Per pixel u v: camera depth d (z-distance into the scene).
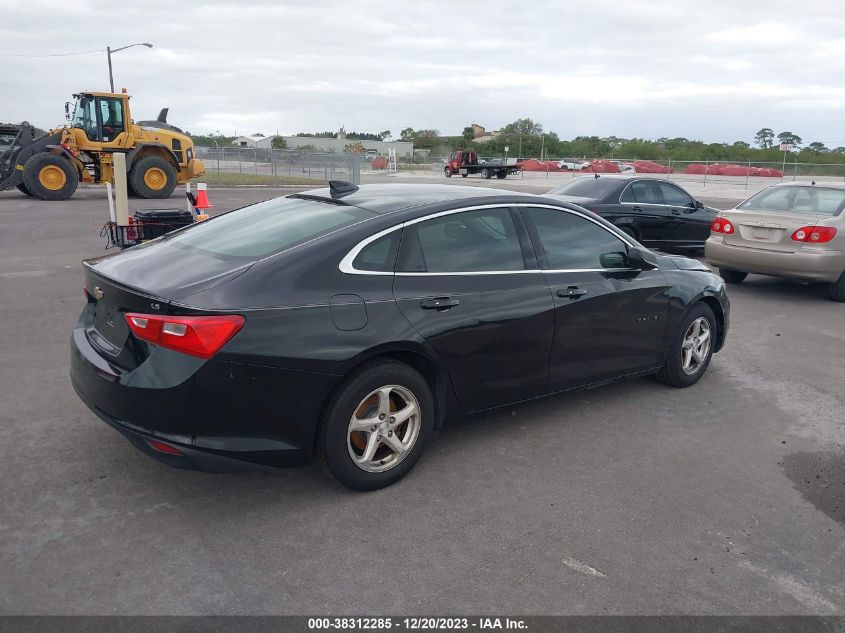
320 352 3.50
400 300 3.82
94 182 21.41
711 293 5.69
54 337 6.55
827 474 4.32
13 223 14.58
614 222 10.87
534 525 3.62
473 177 50.66
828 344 7.29
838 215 9.13
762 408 5.41
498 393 4.38
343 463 3.72
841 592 3.17
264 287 3.47
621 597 3.07
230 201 20.53
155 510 3.63
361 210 4.08
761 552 3.46
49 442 4.36
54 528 3.43
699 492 4.04
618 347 5.03
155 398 3.29
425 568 3.22
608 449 4.57
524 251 4.48
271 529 3.50
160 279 3.56
